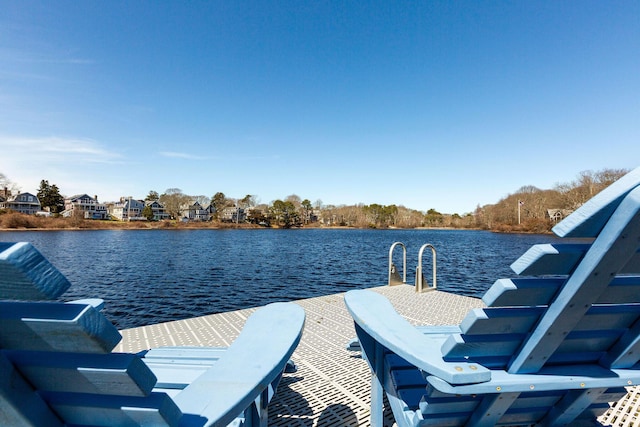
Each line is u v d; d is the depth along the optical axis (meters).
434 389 1.19
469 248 34.16
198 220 86.19
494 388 1.10
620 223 0.83
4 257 0.50
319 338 3.74
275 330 1.48
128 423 0.79
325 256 27.70
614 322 1.12
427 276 16.73
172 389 1.46
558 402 1.36
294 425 2.09
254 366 1.16
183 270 19.80
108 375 0.68
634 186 0.80
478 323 1.05
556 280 1.01
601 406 1.41
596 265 0.90
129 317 9.88
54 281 0.56
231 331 3.92
